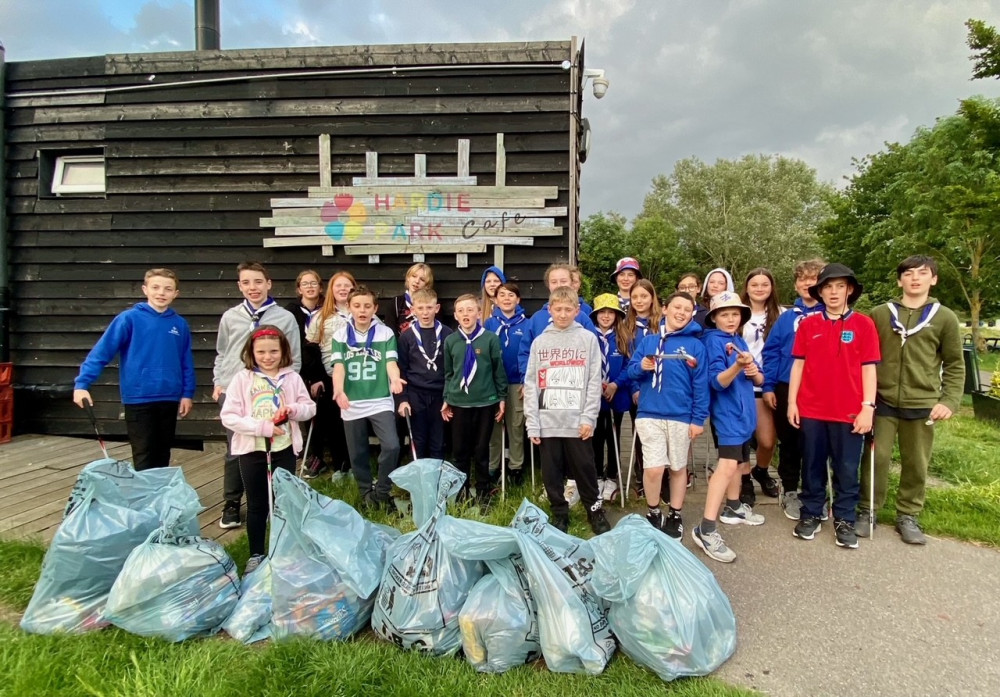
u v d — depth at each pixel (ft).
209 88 18.02
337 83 17.52
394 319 16.03
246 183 18.02
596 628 7.66
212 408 18.52
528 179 17.06
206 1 20.93
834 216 87.71
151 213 18.45
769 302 14.06
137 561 8.16
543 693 7.07
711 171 113.60
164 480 9.89
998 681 7.43
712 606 7.77
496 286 15.07
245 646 8.07
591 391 11.35
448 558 8.07
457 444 13.32
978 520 12.23
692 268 102.06
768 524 12.34
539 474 15.26
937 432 21.07
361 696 6.97
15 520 12.42
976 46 37.29
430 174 17.35
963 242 46.75
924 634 8.43
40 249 19.13
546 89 16.85
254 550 10.18
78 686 7.19
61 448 18.11
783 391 13.16
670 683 7.29
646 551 7.72
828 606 9.17
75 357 19.19
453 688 7.11
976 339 51.06
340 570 8.11
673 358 11.27
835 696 7.17
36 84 18.89
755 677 7.52
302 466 15.30
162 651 7.77
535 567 7.54
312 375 15.39
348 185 17.63
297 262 17.98
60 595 8.37
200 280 18.37
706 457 17.87
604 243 87.81
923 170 56.70
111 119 18.40
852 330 11.23
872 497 11.84
